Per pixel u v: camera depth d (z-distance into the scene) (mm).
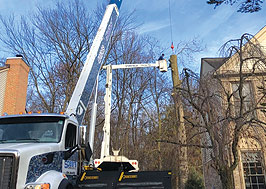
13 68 17391
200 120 9094
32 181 4887
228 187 7496
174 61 12023
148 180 5621
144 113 23531
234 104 8680
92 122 7449
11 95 16812
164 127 17625
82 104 7453
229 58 8039
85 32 20000
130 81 23297
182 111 9359
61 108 22938
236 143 7648
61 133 6043
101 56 8953
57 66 20703
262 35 13766
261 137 7938
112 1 10703
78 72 20016
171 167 10617
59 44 19594
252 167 11953
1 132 6094
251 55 7750
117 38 21438
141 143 21766
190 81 8547
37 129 6066
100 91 23766
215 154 7871
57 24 19625
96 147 21062
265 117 8273
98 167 6711
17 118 6273
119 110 22531
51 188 4871
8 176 4668
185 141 9570
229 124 7922
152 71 22562
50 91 20375
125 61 22859
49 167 5395
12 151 4805
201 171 18078
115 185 5590
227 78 8180
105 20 9758
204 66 14141
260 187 11656
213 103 8016
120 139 21922
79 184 5660
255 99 8344
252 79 8188
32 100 26281
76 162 6555
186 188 9602
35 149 5168
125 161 6828
